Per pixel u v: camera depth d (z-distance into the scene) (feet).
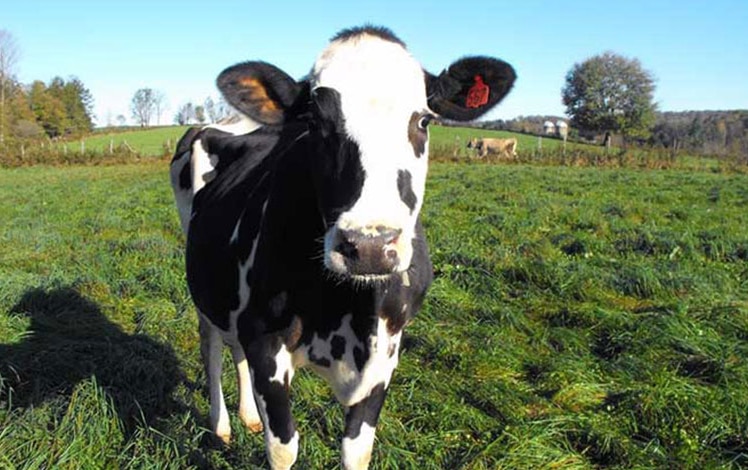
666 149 104.53
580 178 69.97
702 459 12.82
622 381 16.16
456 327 19.76
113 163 112.06
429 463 12.53
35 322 20.10
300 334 9.43
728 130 170.71
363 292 8.87
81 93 276.82
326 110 8.24
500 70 9.53
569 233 33.42
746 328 19.21
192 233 13.00
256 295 9.66
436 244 30.01
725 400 14.52
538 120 226.99
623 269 25.34
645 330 18.79
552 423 13.82
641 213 42.19
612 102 190.08
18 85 208.44
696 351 17.42
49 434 12.91
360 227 7.38
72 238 34.22
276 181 9.66
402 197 7.92
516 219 37.27
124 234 36.83
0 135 173.17
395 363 10.00
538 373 16.93
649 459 12.69
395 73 8.43
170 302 22.70
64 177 84.58
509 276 24.91
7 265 28.48
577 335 19.12
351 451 9.79
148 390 15.14
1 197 58.59
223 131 14.88
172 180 16.25
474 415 14.33
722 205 46.93
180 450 12.62
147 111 302.45
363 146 7.91
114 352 16.98
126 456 12.57
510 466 12.35
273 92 9.41
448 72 9.52
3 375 15.62
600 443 13.20
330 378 9.73
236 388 15.49
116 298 23.18
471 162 103.30
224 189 12.28
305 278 9.03
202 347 13.99
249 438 13.28
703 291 23.11
